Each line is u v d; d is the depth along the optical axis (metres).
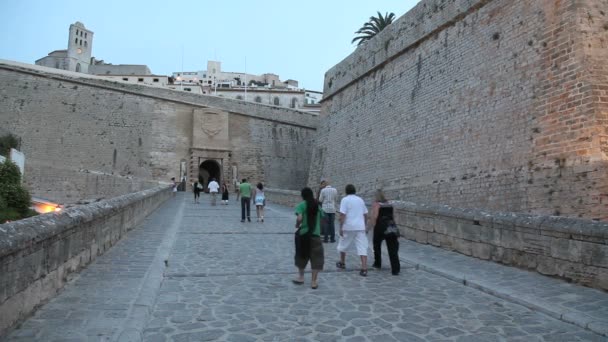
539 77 13.81
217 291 6.59
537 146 13.51
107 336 4.40
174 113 39.97
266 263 8.75
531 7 14.55
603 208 11.11
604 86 12.12
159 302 5.93
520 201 13.83
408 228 12.20
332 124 31.31
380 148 24.11
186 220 16.45
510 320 5.49
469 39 17.72
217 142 40.53
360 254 8.05
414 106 21.23
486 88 16.30
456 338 4.82
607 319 5.34
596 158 11.55
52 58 88.50
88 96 37.22
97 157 36.56
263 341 4.61
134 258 8.47
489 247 9.05
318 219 7.10
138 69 87.25
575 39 12.62
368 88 26.50
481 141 16.17
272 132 43.22
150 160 38.31
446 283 7.44
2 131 35.03
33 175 34.69
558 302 6.05
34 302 5.05
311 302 6.13
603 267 6.59
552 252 7.52
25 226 4.98
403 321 5.37
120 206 10.64
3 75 35.91
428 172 19.31
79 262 7.11
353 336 4.82
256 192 16.91
